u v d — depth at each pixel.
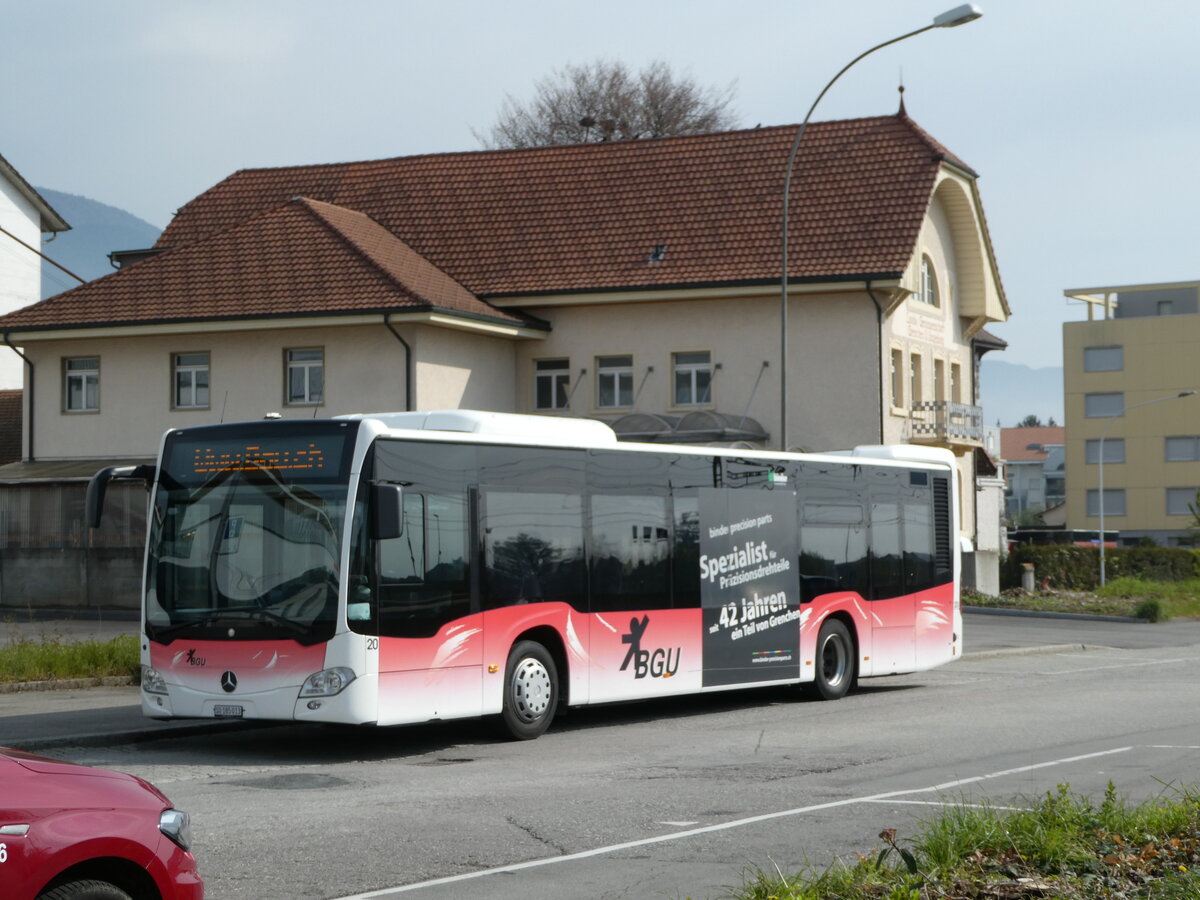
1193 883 7.53
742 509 18.70
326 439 14.27
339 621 13.84
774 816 10.55
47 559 32.53
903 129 42.78
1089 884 7.74
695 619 17.84
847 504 20.55
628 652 16.89
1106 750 14.09
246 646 14.16
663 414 41.28
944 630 22.28
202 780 12.70
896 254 39.34
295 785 12.36
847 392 39.91
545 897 8.09
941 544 22.36
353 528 13.98
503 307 42.00
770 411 40.59
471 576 15.03
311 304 38.22
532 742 15.55
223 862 9.02
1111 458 103.00
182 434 14.94
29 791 5.68
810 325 40.28
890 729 16.28
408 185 46.19
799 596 19.53
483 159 46.50
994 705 18.95
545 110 71.25
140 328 39.50
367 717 13.84
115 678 20.02
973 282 47.16
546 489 16.05
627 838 9.79
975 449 47.53
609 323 41.84
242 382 39.47
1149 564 55.59
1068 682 22.78
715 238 41.66
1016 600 43.88
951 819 9.10
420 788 12.13
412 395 37.97
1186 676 23.94
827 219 40.97
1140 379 102.31
